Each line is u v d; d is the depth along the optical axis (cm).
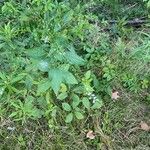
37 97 67
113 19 84
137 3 87
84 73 71
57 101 68
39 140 67
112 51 74
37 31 71
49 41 69
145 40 73
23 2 75
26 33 74
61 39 69
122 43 75
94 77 70
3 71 68
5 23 75
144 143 68
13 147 66
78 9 76
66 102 68
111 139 68
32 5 74
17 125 67
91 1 80
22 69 68
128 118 70
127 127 70
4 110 66
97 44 75
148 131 69
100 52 74
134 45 76
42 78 67
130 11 85
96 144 68
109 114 70
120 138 68
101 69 73
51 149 66
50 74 63
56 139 67
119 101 72
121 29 80
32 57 66
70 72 68
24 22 73
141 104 72
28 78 65
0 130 67
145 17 84
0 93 64
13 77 66
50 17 73
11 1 75
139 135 69
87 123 69
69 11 73
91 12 82
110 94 71
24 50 69
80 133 68
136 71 73
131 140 68
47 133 67
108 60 72
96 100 68
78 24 73
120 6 85
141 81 73
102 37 75
